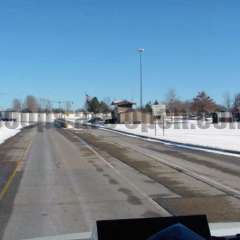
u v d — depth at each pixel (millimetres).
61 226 10859
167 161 26406
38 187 17172
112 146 38844
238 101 129625
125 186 17188
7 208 13250
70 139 50031
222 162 25703
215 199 14344
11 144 42438
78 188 16797
